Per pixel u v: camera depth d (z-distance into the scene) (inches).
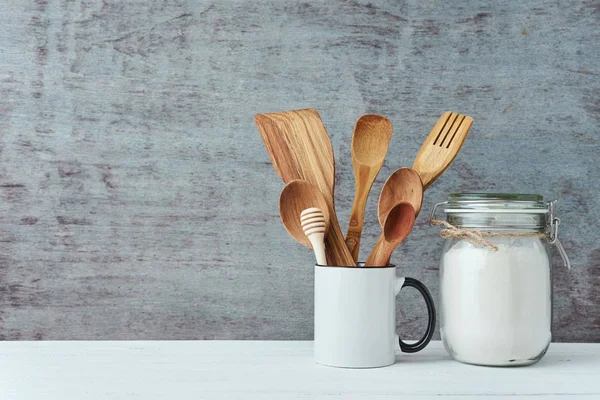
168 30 41.0
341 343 33.0
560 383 30.4
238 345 39.2
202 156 41.0
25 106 40.9
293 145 35.7
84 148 41.0
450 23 41.0
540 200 34.0
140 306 41.0
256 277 41.0
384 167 41.0
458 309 33.5
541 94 41.0
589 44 40.9
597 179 40.8
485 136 41.0
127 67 40.9
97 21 41.0
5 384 30.0
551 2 40.9
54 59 40.9
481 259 32.9
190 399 27.7
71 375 31.7
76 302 41.0
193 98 41.0
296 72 41.0
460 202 33.8
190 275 40.9
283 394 28.4
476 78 41.0
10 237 40.9
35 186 40.9
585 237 40.8
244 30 41.0
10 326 40.9
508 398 28.0
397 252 41.0
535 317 32.7
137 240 41.0
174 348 38.2
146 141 41.0
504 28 41.0
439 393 28.6
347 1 40.9
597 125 40.8
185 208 41.0
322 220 33.4
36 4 41.0
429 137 35.9
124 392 28.7
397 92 40.9
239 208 41.0
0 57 40.9
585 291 40.8
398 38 41.0
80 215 41.0
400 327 41.1
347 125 41.0
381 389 29.2
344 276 33.0
